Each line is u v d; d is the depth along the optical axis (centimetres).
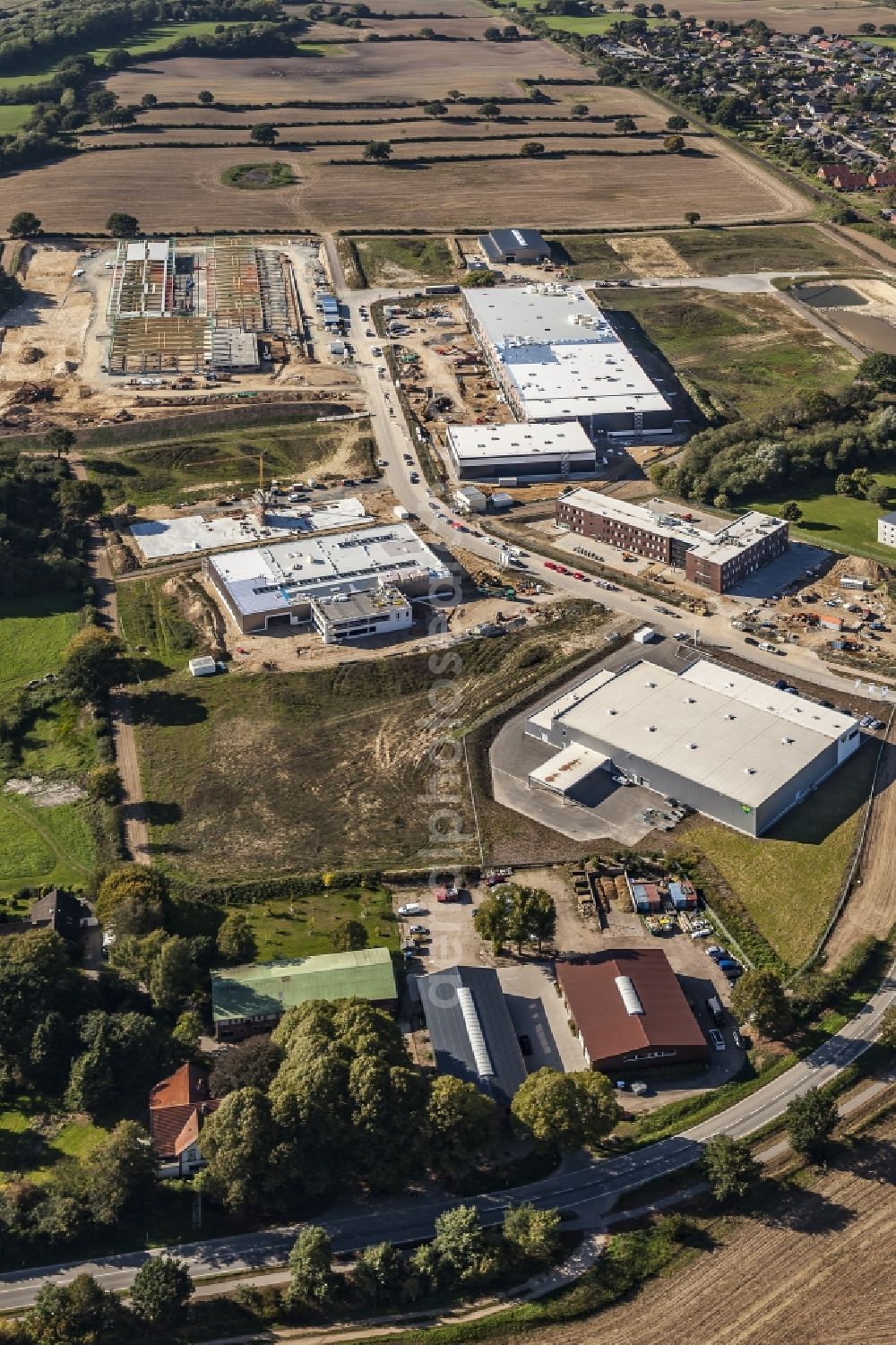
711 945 18675
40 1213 14938
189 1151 15488
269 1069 15862
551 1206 15100
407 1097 15312
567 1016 17562
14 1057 16812
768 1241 14612
